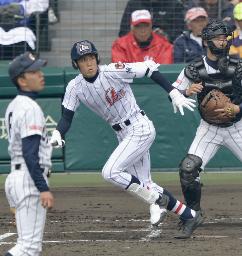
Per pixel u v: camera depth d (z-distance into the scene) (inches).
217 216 1427.2
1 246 1168.2
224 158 1856.5
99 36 2079.2
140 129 1226.0
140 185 1203.2
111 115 1232.2
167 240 1201.4
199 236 1231.5
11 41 1974.7
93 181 1843.0
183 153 1841.8
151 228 1316.4
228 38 1248.8
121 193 1708.9
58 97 1841.8
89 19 2081.7
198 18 1881.2
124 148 1216.8
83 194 1692.9
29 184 860.0
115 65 1205.1
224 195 1656.0
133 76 1210.6
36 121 847.1
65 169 1861.5
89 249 1131.3
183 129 1834.4
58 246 1157.1
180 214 1209.4
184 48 1893.5
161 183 1788.9
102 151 1849.2
